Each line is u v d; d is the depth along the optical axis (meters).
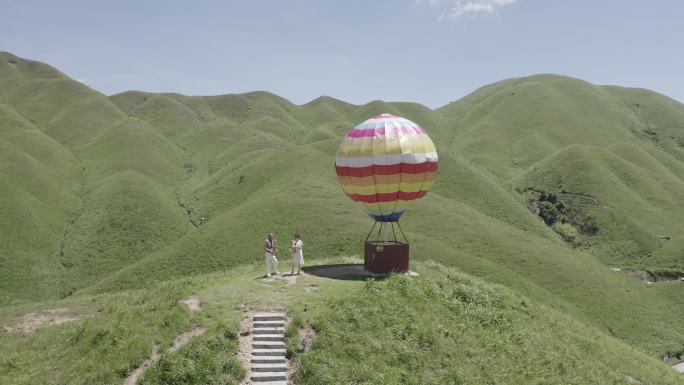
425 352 18.33
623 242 83.94
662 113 162.25
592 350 22.50
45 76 172.25
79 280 61.12
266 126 158.88
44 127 127.69
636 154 116.69
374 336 18.52
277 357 17.08
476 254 58.22
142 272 55.56
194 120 163.50
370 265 26.09
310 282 23.41
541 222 83.31
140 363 16.97
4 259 59.78
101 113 141.00
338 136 142.25
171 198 90.25
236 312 19.61
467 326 20.56
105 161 104.94
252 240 58.16
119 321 19.36
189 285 24.28
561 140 139.75
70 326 20.31
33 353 18.48
